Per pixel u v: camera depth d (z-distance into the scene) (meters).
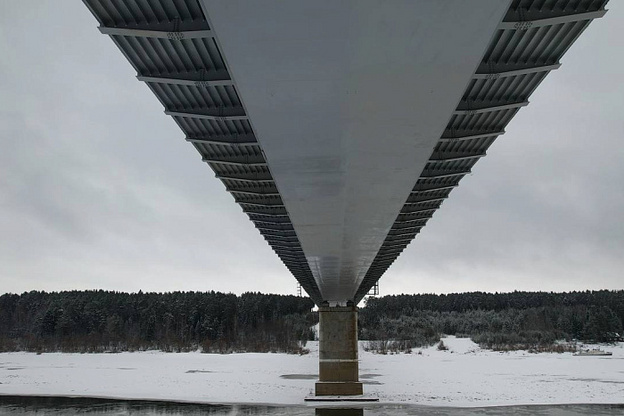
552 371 84.94
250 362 105.69
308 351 137.12
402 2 6.18
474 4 6.22
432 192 22.38
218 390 61.59
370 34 6.86
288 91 8.42
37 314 172.25
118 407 50.28
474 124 15.80
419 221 26.62
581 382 69.06
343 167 11.94
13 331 170.50
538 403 51.47
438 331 185.38
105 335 157.25
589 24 9.89
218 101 13.89
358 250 22.20
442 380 70.75
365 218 16.56
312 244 20.81
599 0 9.12
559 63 11.09
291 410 46.84
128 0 8.95
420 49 7.21
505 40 10.55
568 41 10.66
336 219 16.70
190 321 164.12
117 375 80.44
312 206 15.13
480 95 13.55
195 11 9.30
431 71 7.79
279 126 9.73
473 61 7.53
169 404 51.84
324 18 6.51
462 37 6.93
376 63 7.58
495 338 163.00
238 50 7.25
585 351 132.88
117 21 9.59
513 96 13.67
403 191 13.62
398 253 33.22
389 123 9.62
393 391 58.41
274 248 34.31
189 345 148.25
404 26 6.68
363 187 13.35
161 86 12.91
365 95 8.57
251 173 19.77
